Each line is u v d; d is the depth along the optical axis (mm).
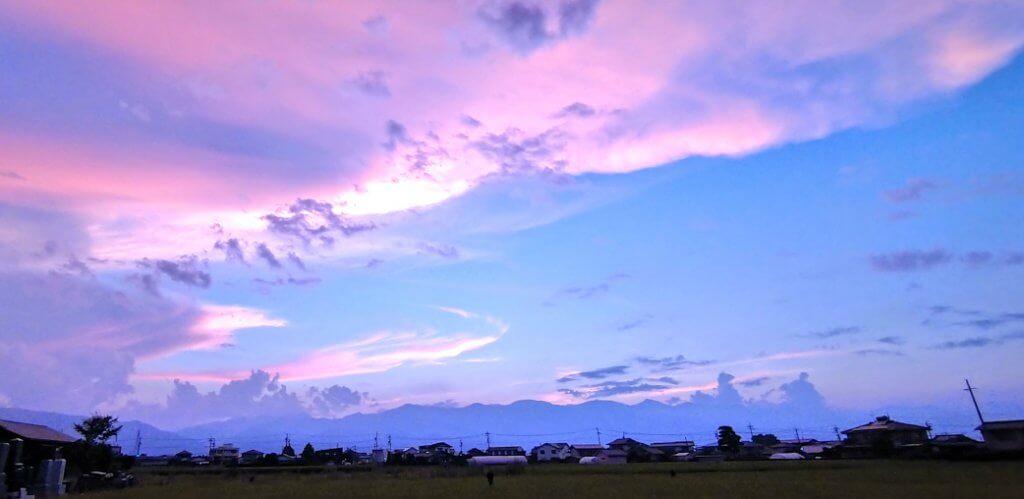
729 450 122125
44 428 58844
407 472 69562
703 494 33250
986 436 75125
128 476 51250
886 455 81812
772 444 140375
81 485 45281
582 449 130750
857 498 29219
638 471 63000
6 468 41094
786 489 34938
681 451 129125
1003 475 43031
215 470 79875
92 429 65312
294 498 34219
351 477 59594
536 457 126750
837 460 74312
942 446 74312
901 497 29328
